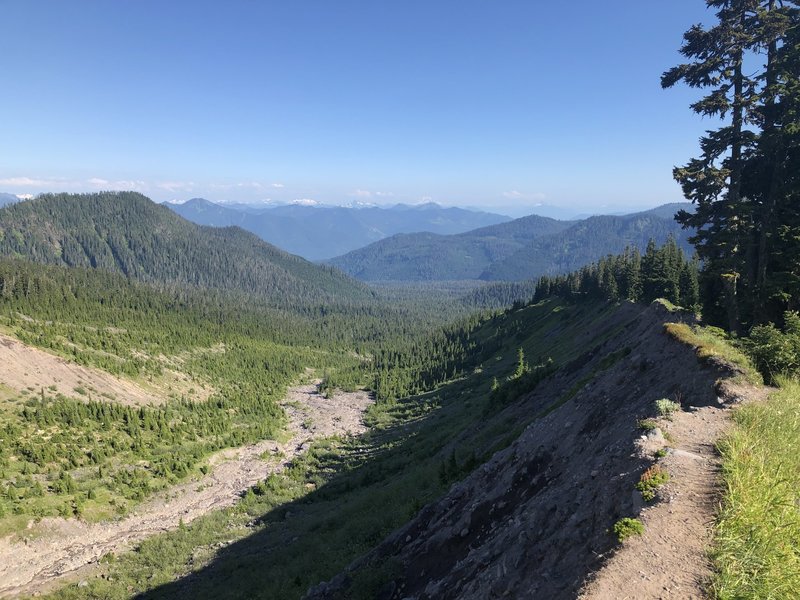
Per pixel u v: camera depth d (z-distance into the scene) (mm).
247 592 32156
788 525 8977
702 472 11367
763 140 31281
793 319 20578
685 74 34188
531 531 13500
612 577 8773
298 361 195500
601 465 13852
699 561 8750
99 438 82125
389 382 154125
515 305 192625
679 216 36250
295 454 92688
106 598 43156
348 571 22969
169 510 68188
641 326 34469
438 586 15938
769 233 32656
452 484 29438
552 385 40406
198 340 182500
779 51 31656
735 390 15961
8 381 89000
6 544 53688
